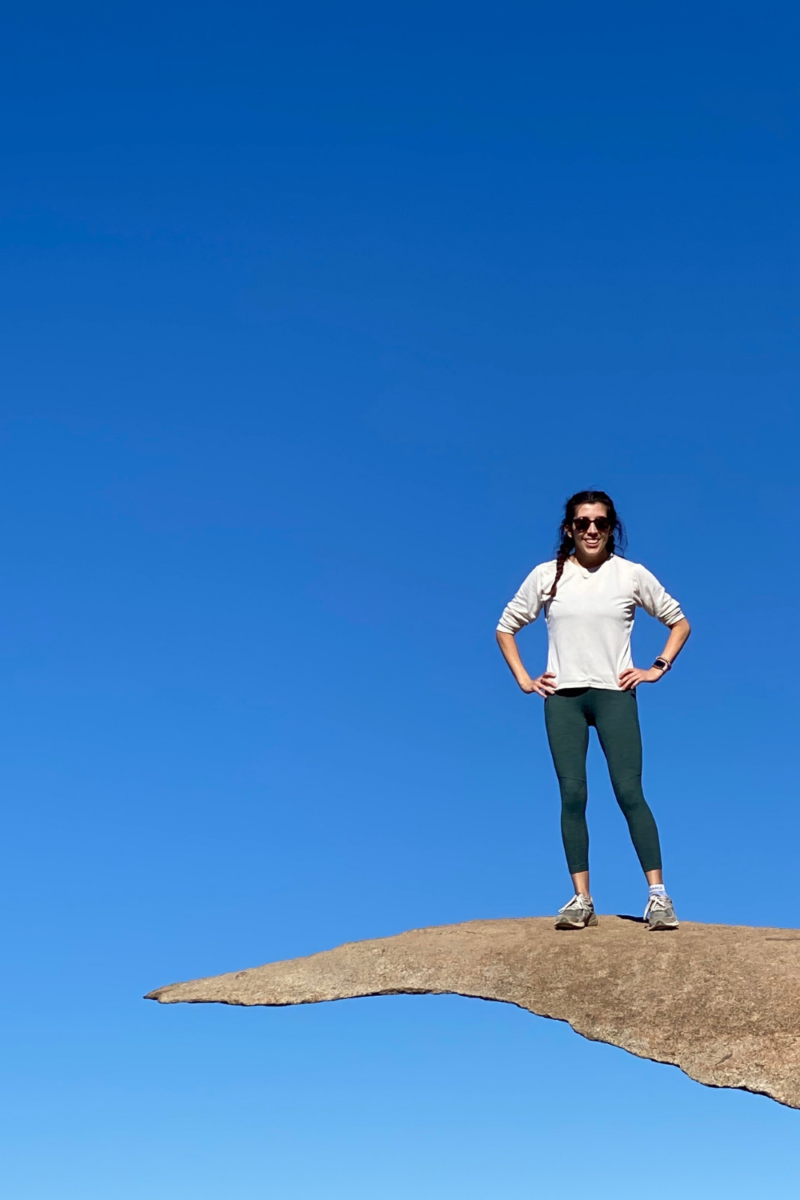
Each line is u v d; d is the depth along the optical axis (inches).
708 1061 204.8
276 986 254.1
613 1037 215.2
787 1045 203.6
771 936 246.4
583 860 258.1
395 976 247.8
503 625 271.0
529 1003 229.0
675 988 223.8
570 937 251.8
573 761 256.7
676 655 261.3
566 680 258.1
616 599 259.0
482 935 263.7
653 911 249.4
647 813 253.0
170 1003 259.0
